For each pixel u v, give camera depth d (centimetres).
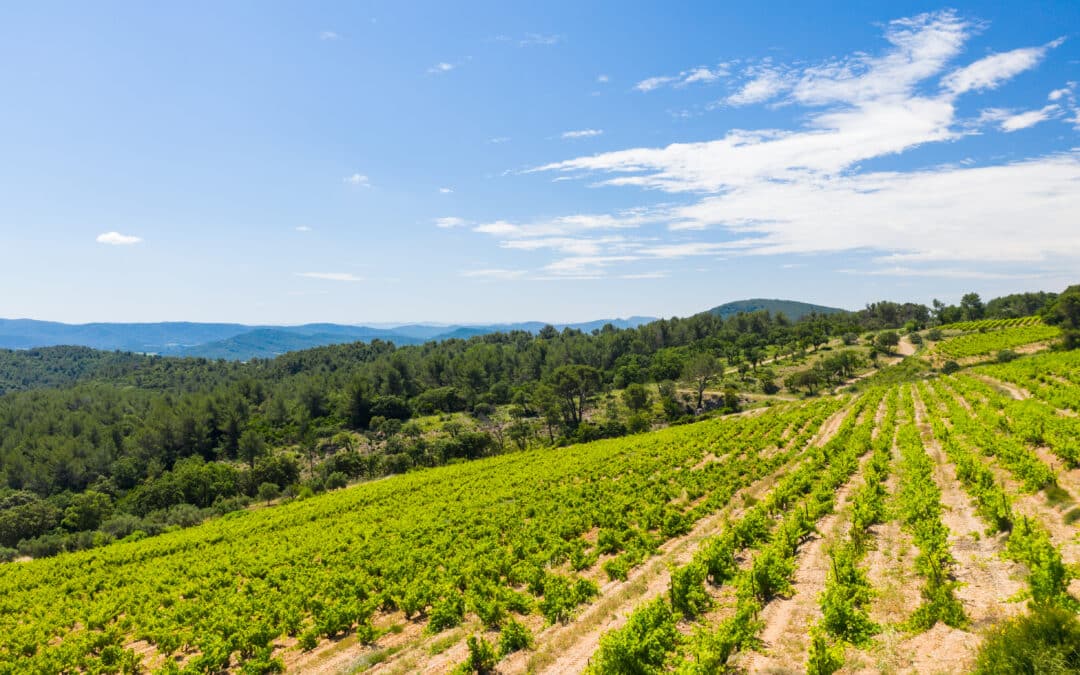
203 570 3872
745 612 1507
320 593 2867
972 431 3822
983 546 1866
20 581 4416
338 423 14288
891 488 2988
